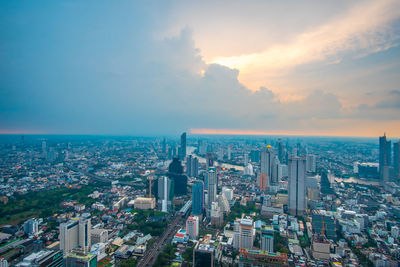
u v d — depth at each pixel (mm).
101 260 193875
